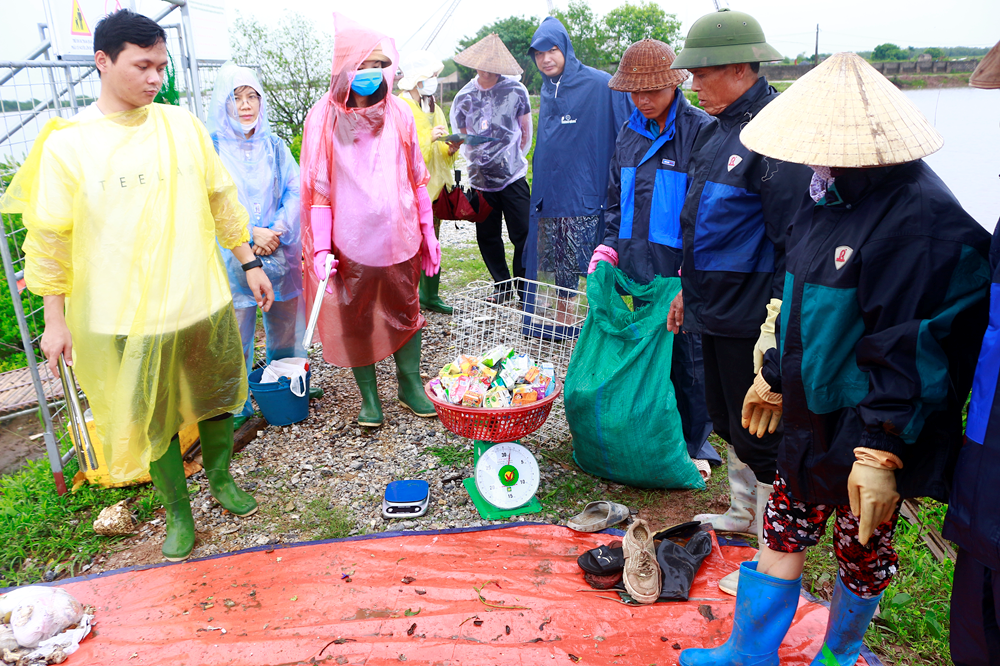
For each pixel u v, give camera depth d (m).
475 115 6.06
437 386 3.53
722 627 2.57
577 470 3.85
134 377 2.86
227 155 4.21
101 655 2.52
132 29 2.61
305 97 12.38
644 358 3.44
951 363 1.77
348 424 4.48
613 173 3.87
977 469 1.60
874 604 2.11
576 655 2.43
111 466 2.99
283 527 3.46
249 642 2.53
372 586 2.88
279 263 4.40
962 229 1.67
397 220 3.85
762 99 2.64
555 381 3.98
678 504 3.55
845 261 1.78
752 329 2.70
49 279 2.80
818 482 1.95
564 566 2.99
